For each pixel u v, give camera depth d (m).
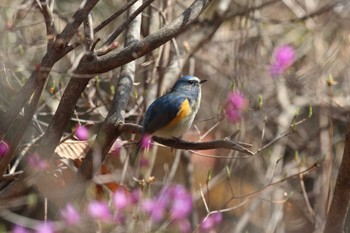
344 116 14.53
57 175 9.19
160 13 11.91
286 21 14.84
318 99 14.65
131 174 10.79
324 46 16.14
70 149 9.30
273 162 14.64
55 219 9.10
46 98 12.05
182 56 13.19
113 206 9.89
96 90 10.69
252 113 14.74
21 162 10.34
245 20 14.93
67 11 13.49
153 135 9.71
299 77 14.49
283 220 14.34
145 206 9.29
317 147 15.81
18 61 11.19
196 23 14.69
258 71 14.91
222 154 14.97
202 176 15.02
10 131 8.61
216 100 15.05
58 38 7.68
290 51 13.66
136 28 9.11
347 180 7.91
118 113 8.44
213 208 14.85
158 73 12.33
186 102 9.77
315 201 14.49
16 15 10.38
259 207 14.80
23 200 8.98
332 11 15.79
